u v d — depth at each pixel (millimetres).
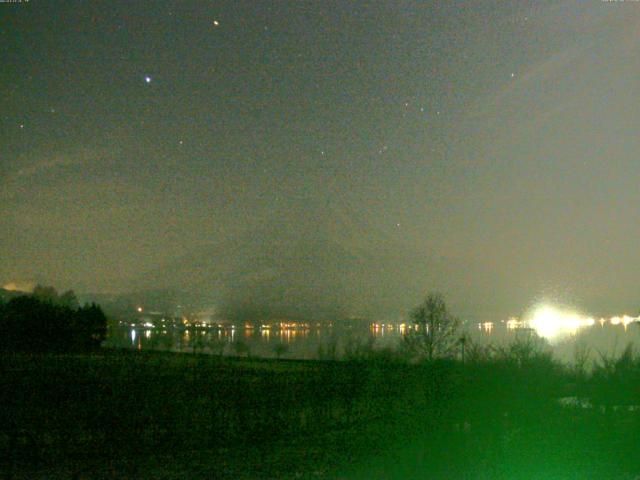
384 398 16219
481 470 9875
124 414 14383
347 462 10430
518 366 16672
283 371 21812
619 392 16547
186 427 13109
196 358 27281
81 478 9562
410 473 9773
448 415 13555
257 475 9695
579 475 9617
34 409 14930
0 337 31531
